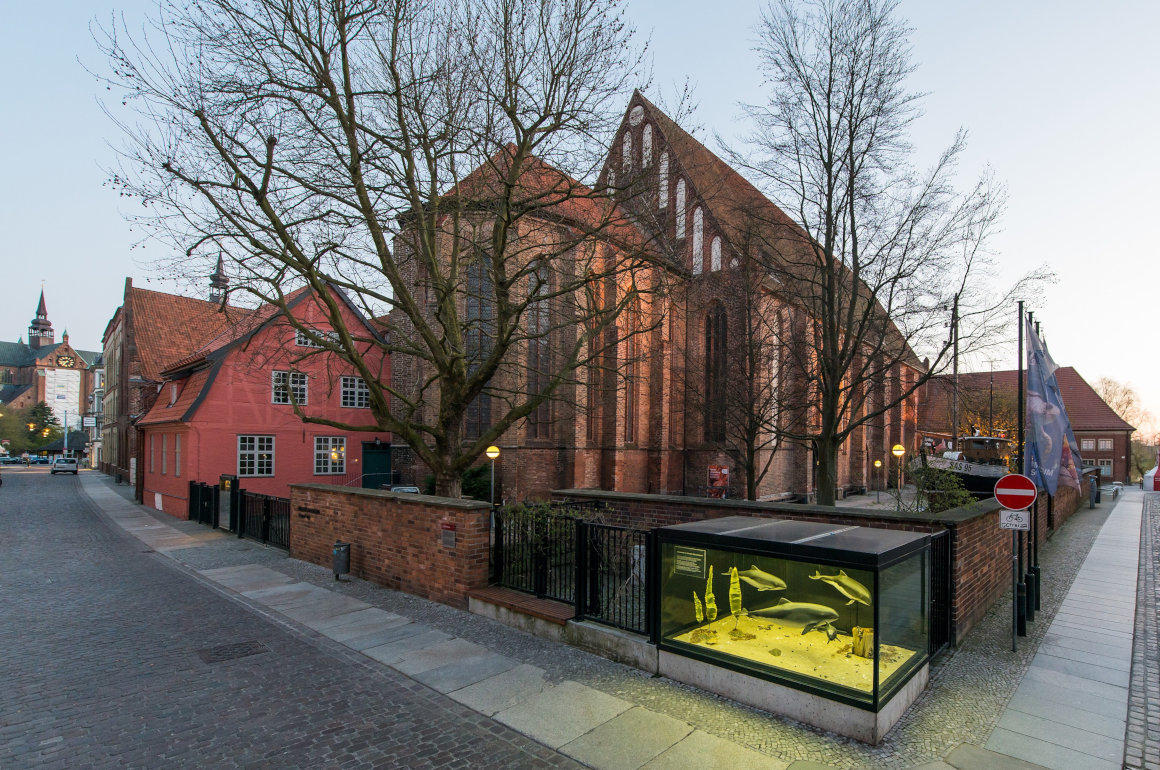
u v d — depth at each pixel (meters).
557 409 22.81
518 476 22.02
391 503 10.02
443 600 8.92
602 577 7.14
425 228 11.48
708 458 26.14
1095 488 27.31
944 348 13.07
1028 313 10.89
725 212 21.64
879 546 5.26
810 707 5.19
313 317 24.02
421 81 10.35
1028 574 8.58
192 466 21.42
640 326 19.94
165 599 9.38
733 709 5.50
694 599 6.07
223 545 14.63
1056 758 4.73
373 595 9.49
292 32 10.38
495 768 4.52
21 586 10.36
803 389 16.19
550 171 11.31
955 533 7.23
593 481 23.92
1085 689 6.09
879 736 4.89
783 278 16.33
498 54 10.56
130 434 35.41
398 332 13.01
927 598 6.10
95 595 9.67
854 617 5.14
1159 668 6.69
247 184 9.73
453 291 11.42
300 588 9.99
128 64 9.25
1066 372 54.25
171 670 6.43
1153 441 84.75
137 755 4.68
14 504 24.73
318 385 25.08
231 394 22.58
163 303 32.81
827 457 13.95
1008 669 6.60
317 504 12.08
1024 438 10.27
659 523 10.48
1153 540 16.50
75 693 5.83
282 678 6.21
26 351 121.19
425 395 22.50
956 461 19.42
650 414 26.08
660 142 14.73
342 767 4.53
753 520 6.94
